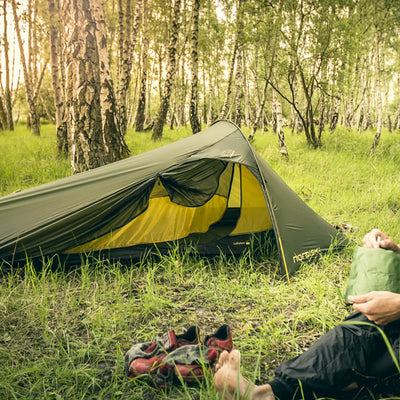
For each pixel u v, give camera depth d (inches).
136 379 66.1
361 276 62.8
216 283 109.9
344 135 394.0
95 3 235.0
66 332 82.7
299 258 117.0
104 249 123.3
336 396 59.9
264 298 100.5
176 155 131.6
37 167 271.9
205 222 146.8
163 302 95.6
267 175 127.8
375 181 238.2
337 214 177.5
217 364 61.4
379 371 55.6
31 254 112.1
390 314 52.1
